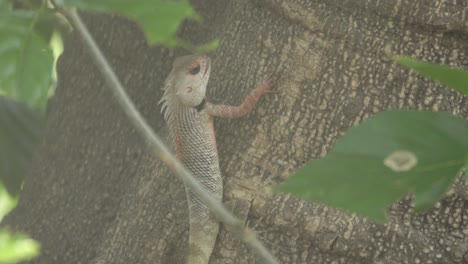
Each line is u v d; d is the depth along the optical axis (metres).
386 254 7.16
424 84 7.33
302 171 2.06
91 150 10.51
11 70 2.23
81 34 2.34
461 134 2.14
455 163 2.12
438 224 7.20
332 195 2.07
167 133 9.62
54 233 10.48
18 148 8.74
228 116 8.16
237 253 7.95
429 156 2.12
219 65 8.64
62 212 10.52
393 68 7.37
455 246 7.08
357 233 7.23
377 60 7.41
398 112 2.15
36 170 11.02
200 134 8.49
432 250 7.09
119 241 8.70
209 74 8.71
